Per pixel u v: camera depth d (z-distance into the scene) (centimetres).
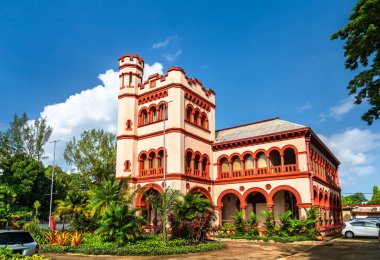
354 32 1291
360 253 1841
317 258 1670
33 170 3988
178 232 2123
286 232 2545
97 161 4288
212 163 3397
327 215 3259
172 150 2980
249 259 1636
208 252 1892
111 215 1923
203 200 2255
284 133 2914
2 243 1227
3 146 4947
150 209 3111
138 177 3183
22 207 3772
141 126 3331
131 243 1889
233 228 2781
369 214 5362
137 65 3519
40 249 1902
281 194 3156
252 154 3136
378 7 1207
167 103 3144
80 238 2003
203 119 3481
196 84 3428
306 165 2775
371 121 1406
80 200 2538
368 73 1271
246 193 3045
